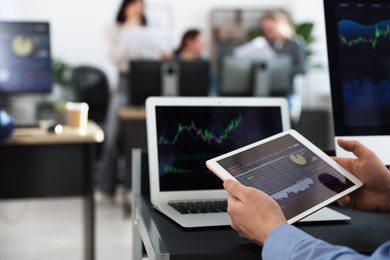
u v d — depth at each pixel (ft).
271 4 22.29
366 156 3.17
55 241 11.41
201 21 21.71
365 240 3.00
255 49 15.25
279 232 2.54
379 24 3.74
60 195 8.57
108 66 20.74
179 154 3.95
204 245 2.87
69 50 20.49
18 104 15.55
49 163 8.50
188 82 14.06
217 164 3.14
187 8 21.53
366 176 3.17
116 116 15.78
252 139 4.09
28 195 8.45
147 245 3.14
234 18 21.85
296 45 17.20
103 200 15.87
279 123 4.16
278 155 3.28
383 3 3.76
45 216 13.66
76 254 10.51
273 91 14.85
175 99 4.02
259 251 2.77
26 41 8.57
